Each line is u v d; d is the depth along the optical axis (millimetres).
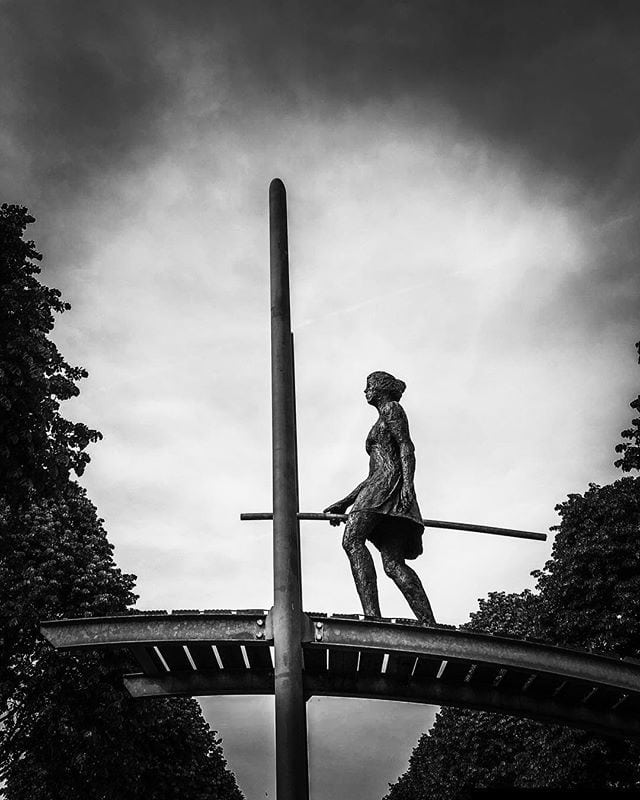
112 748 27312
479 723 38469
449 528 10664
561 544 28688
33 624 26938
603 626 25500
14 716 28047
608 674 9305
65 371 22266
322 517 10859
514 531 10766
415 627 9031
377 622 8992
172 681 10492
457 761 39812
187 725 36438
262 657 10062
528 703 10648
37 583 26750
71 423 21531
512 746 38000
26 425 19391
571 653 9336
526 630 34094
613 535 26812
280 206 11062
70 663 26875
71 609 27234
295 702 8320
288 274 10633
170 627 9023
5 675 26969
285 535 9039
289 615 8711
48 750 27266
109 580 28000
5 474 19172
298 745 8125
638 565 26391
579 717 10734
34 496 28000
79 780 27219
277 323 10211
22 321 20922
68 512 29688
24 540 27734
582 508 28672
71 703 27047
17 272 21438
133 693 10406
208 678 10492
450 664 9953
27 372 19344
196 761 37625
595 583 26312
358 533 10375
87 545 29094
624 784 26031
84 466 21500
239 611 9016
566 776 26297
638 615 25688
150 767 33344
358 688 10406
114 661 26969
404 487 10602
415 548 10805
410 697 10469
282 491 9266
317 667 10094
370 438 11164
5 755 27156
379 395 11398
